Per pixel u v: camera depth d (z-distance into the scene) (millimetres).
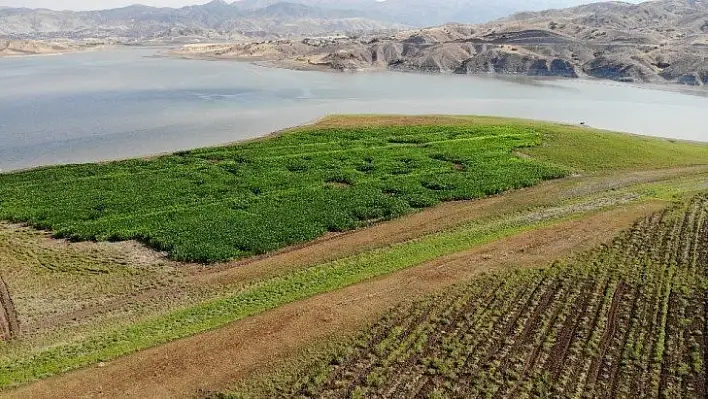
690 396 20656
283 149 59625
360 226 39750
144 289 30609
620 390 21062
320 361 23062
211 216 40125
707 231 35219
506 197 45781
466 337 24469
